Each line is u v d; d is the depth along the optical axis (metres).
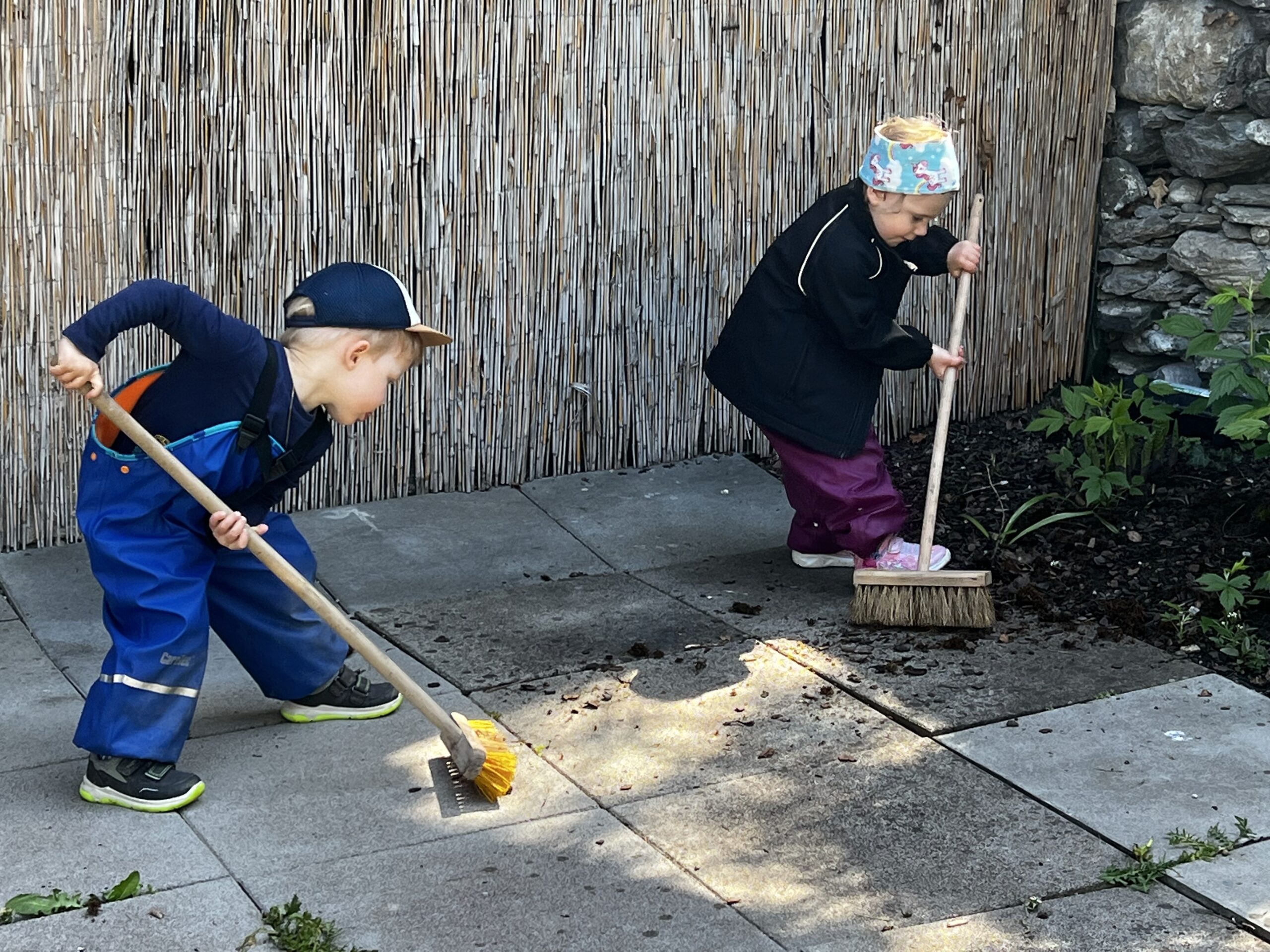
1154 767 3.82
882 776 3.81
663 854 3.46
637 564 5.31
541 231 5.77
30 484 5.31
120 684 3.60
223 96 5.23
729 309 6.14
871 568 4.98
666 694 4.28
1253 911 3.19
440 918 3.20
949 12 6.07
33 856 3.42
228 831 3.55
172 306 3.43
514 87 5.60
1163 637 4.61
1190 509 5.46
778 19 5.90
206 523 3.71
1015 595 4.93
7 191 5.04
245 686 4.39
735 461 6.24
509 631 4.73
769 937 3.14
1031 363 6.56
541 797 3.72
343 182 5.45
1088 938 3.13
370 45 5.38
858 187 4.72
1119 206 6.38
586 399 6.04
